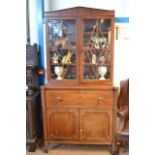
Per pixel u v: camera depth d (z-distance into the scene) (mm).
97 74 2467
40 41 2674
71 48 2408
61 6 2672
